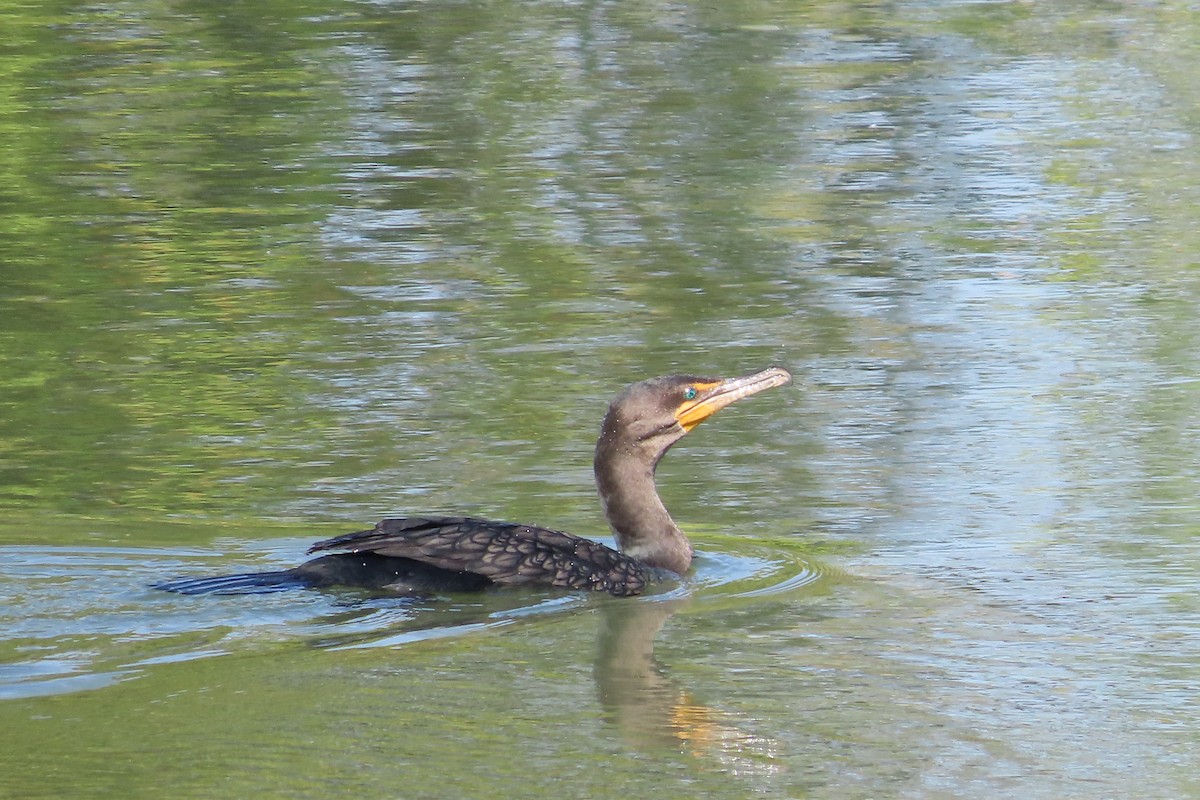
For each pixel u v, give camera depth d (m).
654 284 19.48
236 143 24.78
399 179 23.34
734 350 17.36
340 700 9.52
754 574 12.10
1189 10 32.81
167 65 28.34
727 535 12.98
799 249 20.77
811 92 27.66
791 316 18.48
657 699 9.71
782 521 13.27
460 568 11.34
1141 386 16.33
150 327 18.09
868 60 29.55
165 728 9.09
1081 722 9.48
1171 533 12.81
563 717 9.41
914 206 22.42
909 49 30.34
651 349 17.38
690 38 31.00
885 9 33.09
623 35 31.00
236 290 19.27
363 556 11.38
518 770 8.72
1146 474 14.13
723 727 9.34
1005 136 25.48
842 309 18.73
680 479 14.24
